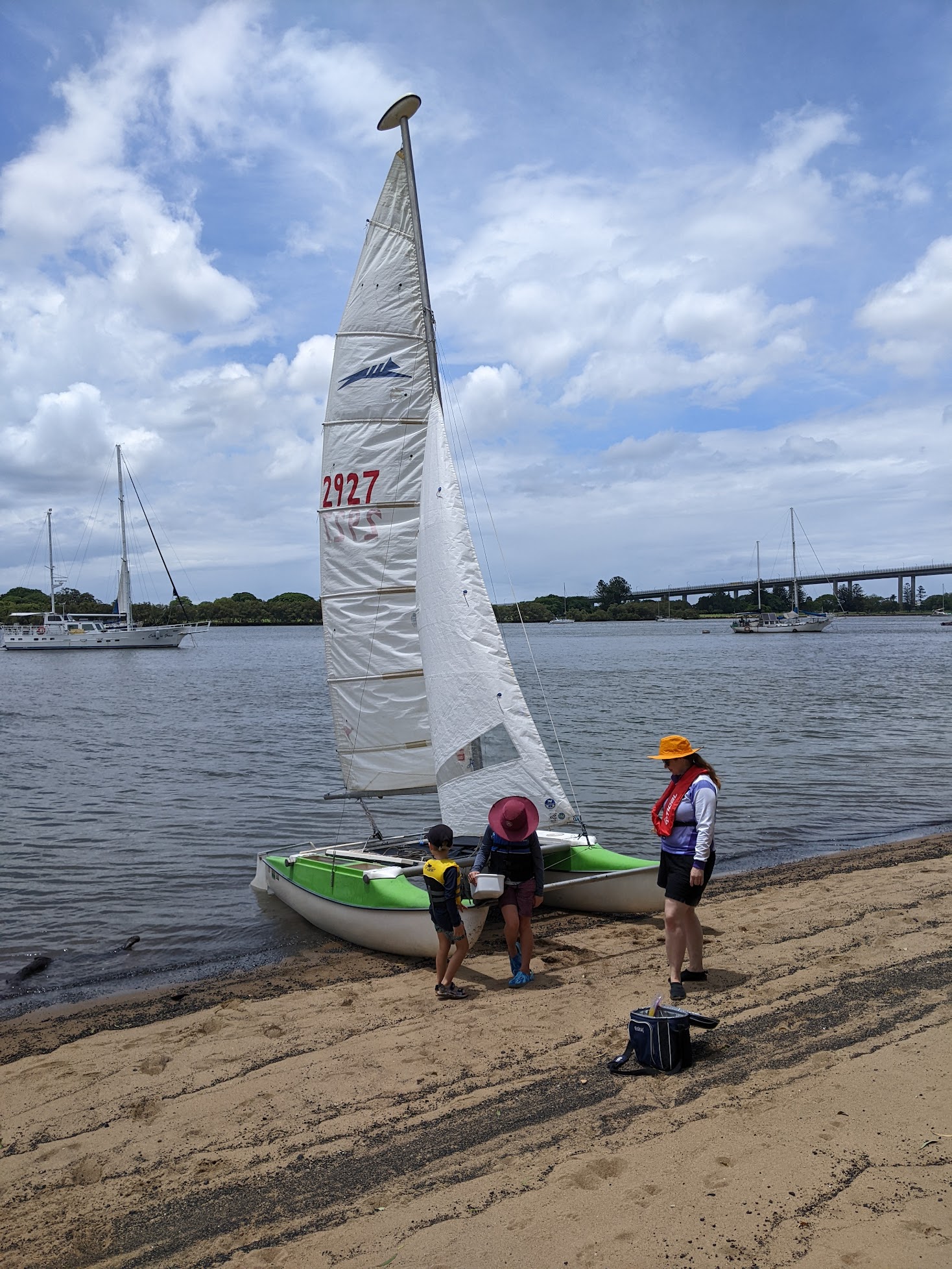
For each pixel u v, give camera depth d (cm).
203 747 2270
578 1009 616
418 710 924
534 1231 362
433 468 860
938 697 3222
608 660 6209
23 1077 567
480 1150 435
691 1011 592
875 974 646
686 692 3569
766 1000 605
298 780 1784
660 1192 381
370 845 951
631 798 1513
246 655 8219
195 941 876
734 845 1216
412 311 912
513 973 678
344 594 929
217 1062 571
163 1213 407
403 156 909
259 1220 394
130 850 1247
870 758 1875
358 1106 496
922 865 1026
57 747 2273
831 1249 335
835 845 1198
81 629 8862
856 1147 406
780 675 4484
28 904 1012
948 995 596
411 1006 651
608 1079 502
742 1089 475
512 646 8994
